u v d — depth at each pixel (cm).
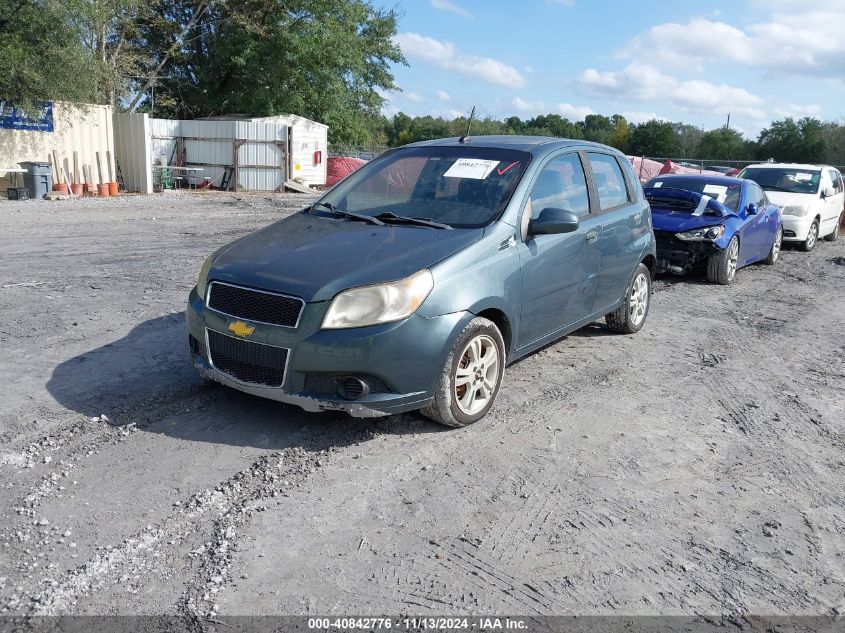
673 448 440
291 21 2938
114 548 302
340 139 3288
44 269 854
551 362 599
